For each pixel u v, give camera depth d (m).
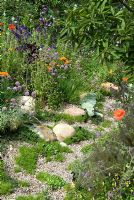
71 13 2.18
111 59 2.18
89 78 4.46
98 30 2.15
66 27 2.20
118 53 2.16
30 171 3.10
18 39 4.42
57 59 4.33
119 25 2.13
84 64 4.68
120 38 2.13
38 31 4.88
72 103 4.14
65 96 4.15
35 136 3.49
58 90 4.11
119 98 3.70
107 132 3.40
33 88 4.11
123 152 2.76
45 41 4.85
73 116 3.92
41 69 4.13
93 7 2.11
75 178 2.95
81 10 2.16
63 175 3.10
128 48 2.17
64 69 4.29
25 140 3.44
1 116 3.48
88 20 2.11
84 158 3.02
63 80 4.19
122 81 4.15
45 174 3.06
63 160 3.29
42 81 4.13
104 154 2.82
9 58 4.20
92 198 2.68
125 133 2.88
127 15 2.18
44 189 2.93
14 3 5.57
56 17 5.39
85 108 4.04
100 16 2.12
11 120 3.46
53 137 3.54
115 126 3.83
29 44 4.29
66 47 4.60
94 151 2.87
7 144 3.36
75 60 4.55
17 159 3.20
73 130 3.64
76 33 2.19
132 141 2.86
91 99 4.13
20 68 4.20
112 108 4.11
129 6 2.20
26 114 3.71
